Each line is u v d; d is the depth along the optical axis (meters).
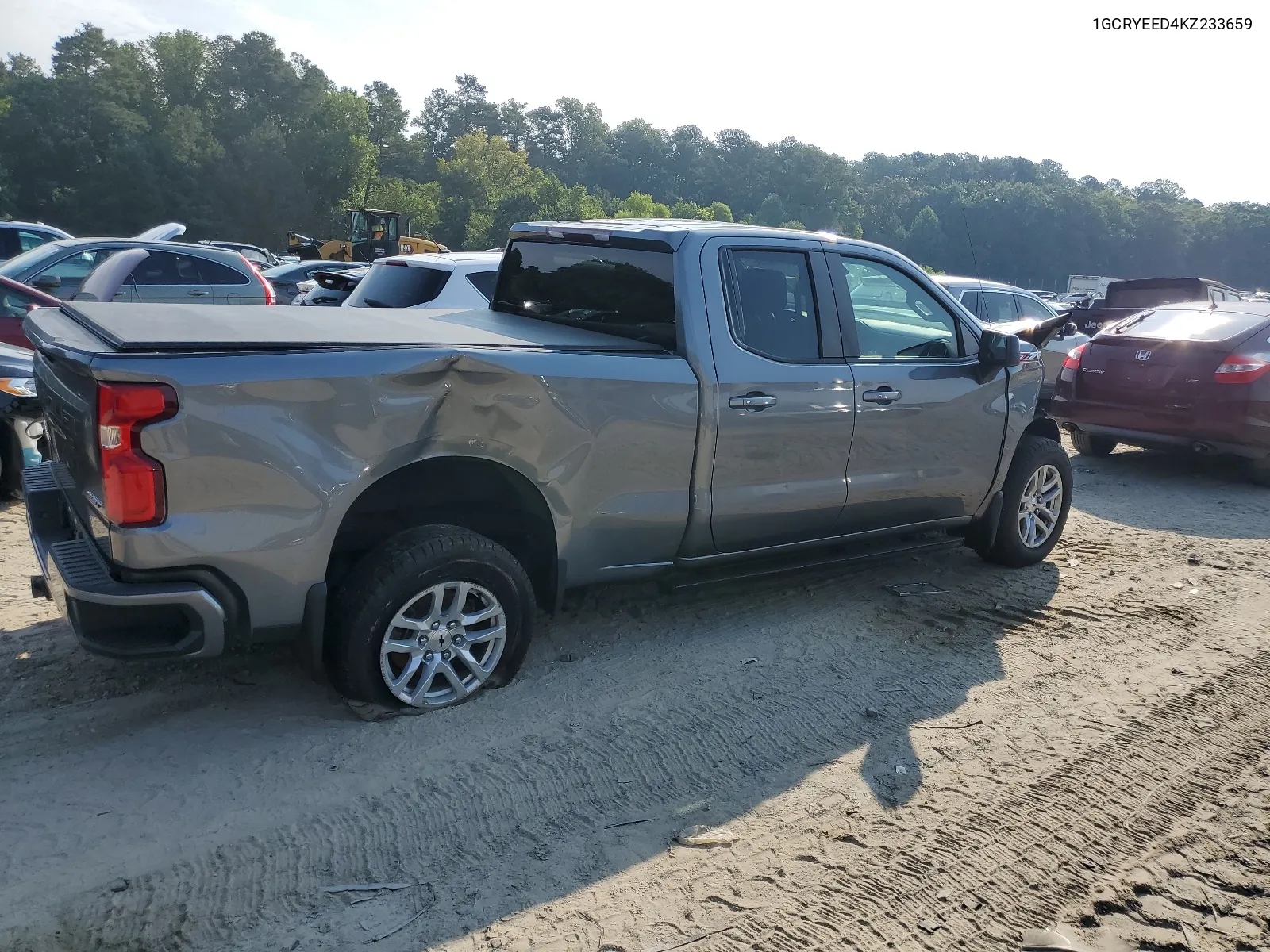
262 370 3.13
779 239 4.52
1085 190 160.38
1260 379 8.09
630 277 4.37
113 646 3.10
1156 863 3.03
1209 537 6.81
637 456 3.99
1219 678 4.40
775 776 3.46
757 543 4.56
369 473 3.36
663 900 2.77
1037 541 5.93
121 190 83.19
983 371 5.20
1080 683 4.30
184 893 2.73
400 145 132.38
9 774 3.26
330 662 3.56
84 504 3.36
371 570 3.50
